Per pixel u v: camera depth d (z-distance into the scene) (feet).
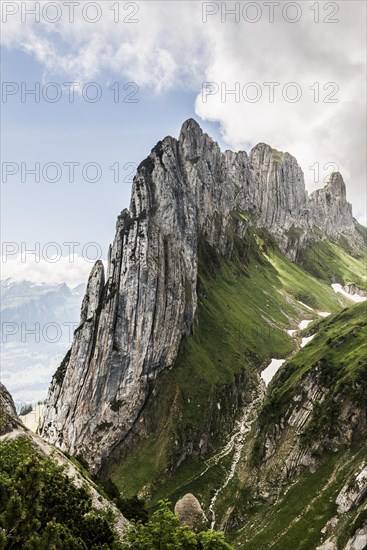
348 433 489.67
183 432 642.63
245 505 496.64
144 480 588.91
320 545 375.45
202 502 518.37
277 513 450.30
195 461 613.52
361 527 355.97
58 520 168.14
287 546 394.73
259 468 541.75
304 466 497.05
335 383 552.00
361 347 606.55
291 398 598.75
